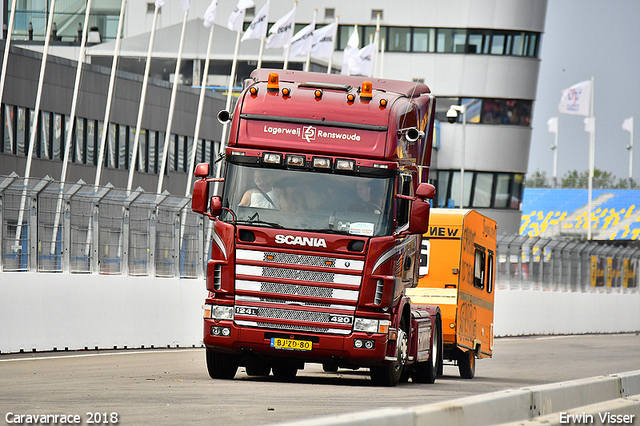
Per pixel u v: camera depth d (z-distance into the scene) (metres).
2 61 118.44
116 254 67.12
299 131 42.91
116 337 66.19
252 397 34.81
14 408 29.48
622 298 150.25
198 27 173.75
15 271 59.06
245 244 42.22
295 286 41.94
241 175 42.81
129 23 198.25
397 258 42.97
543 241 127.62
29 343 59.06
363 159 42.50
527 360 79.38
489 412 22.91
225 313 42.38
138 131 118.44
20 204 59.69
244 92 44.25
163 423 26.69
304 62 172.50
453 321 61.69
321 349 41.81
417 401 35.62
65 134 129.38
